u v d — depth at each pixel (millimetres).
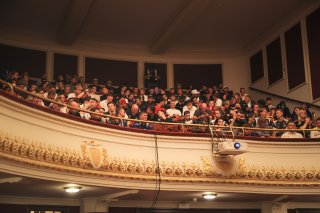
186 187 8711
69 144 7535
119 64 14727
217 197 9891
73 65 14148
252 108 11414
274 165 9352
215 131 9102
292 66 13203
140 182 8398
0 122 6406
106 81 14430
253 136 9531
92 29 13766
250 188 9133
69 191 8125
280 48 13781
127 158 8305
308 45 12633
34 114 6977
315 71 12336
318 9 12367
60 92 10445
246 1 12641
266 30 14188
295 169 9398
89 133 7902
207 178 8820
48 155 7074
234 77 15242
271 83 14070
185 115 10031
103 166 7926
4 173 6469
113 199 9383
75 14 12125
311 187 9359
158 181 8539
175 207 10383
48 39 13891
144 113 9453
